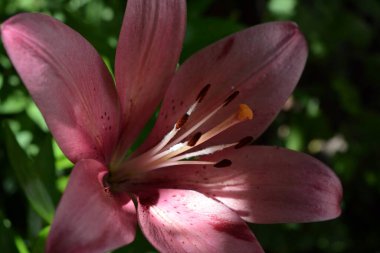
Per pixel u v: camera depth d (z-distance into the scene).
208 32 0.55
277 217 0.48
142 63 0.47
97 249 0.40
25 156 0.48
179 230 0.46
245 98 0.49
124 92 0.47
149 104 0.48
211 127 0.50
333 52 0.87
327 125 0.83
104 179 0.49
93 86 0.45
